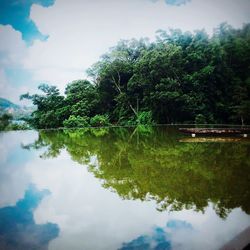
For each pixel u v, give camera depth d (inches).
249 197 198.1
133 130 834.8
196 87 1035.3
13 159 376.5
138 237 145.6
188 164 305.9
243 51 1061.8
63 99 1210.6
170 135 619.2
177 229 154.0
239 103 1003.9
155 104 1062.4
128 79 1197.7
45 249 135.1
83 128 1056.2
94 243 140.6
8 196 216.2
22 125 1148.5
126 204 192.2
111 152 410.0
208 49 1060.5
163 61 1026.1
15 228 159.0
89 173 284.2
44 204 197.2
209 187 222.5
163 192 214.4
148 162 325.4
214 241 140.1
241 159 325.4
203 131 554.9
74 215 176.2
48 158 380.2
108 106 1223.5
